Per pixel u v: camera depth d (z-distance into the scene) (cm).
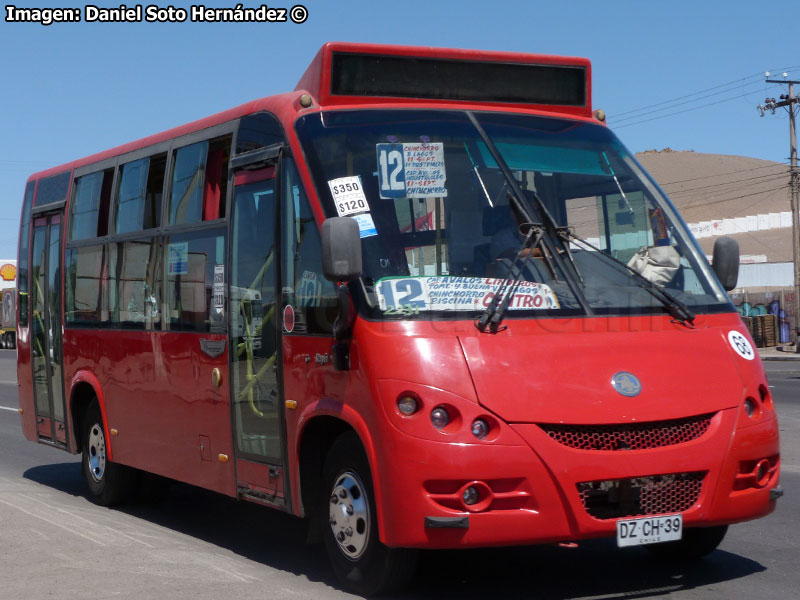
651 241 625
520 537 518
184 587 605
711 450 545
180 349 763
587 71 702
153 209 823
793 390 2188
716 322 596
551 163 636
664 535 537
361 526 575
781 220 8538
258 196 669
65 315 979
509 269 576
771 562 662
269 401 647
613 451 528
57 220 1009
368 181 597
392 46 653
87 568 653
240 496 688
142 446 831
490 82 676
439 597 583
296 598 578
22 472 1175
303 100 640
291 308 623
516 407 520
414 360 529
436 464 514
